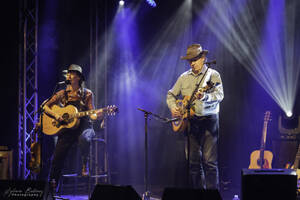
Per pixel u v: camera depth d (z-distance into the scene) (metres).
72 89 6.33
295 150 7.51
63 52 8.59
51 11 8.59
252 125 8.59
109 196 3.94
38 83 8.43
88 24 8.65
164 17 9.55
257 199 3.85
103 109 5.97
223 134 8.77
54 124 6.14
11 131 8.16
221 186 8.04
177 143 8.70
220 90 5.46
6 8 8.14
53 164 6.06
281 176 3.84
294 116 7.73
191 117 5.38
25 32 7.34
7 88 8.17
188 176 5.05
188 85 5.67
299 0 8.18
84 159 6.12
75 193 7.75
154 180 9.31
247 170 3.99
